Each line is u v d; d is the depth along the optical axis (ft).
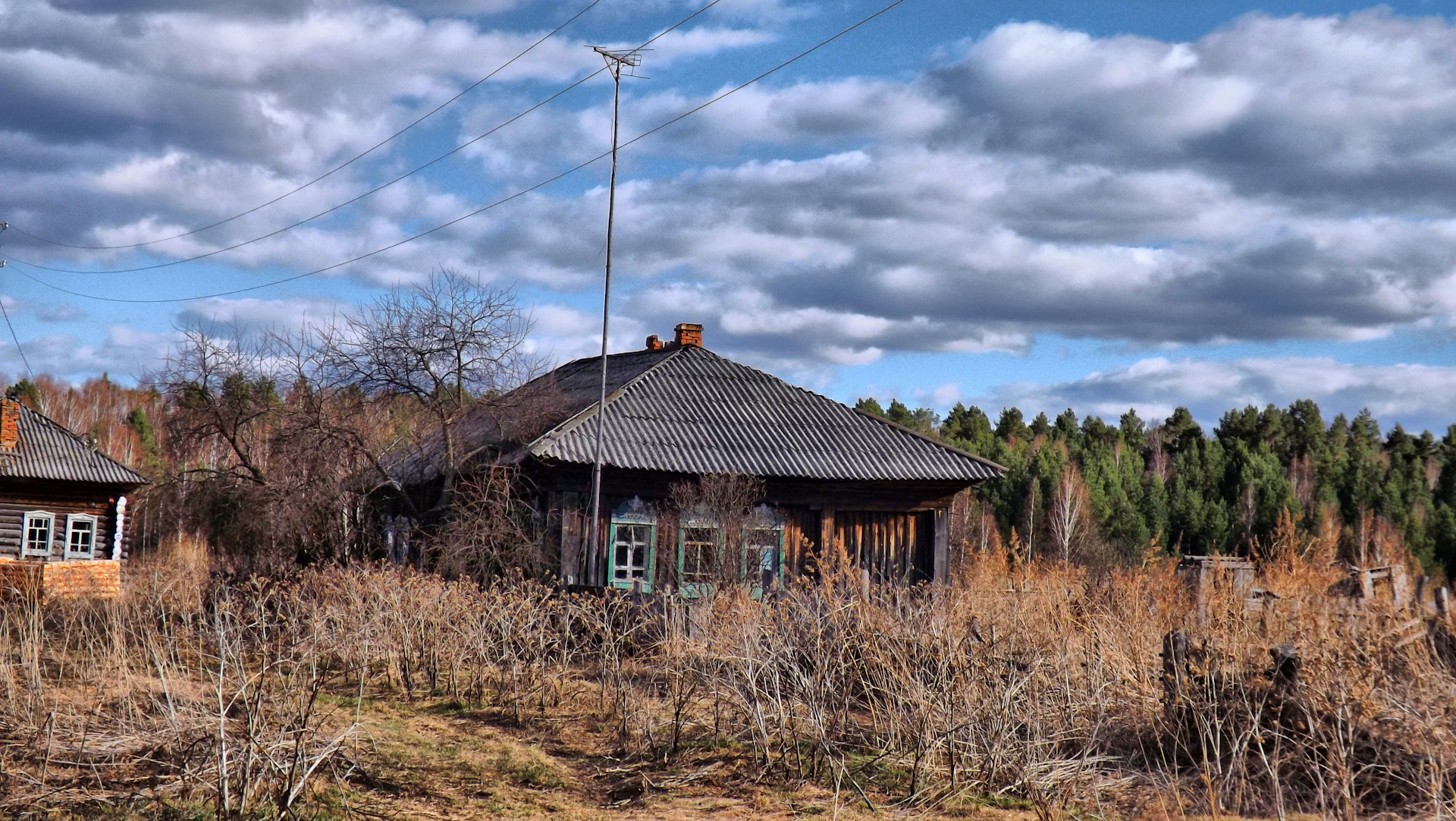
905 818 26.21
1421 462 233.35
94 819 22.72
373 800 26.50
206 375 72.18
